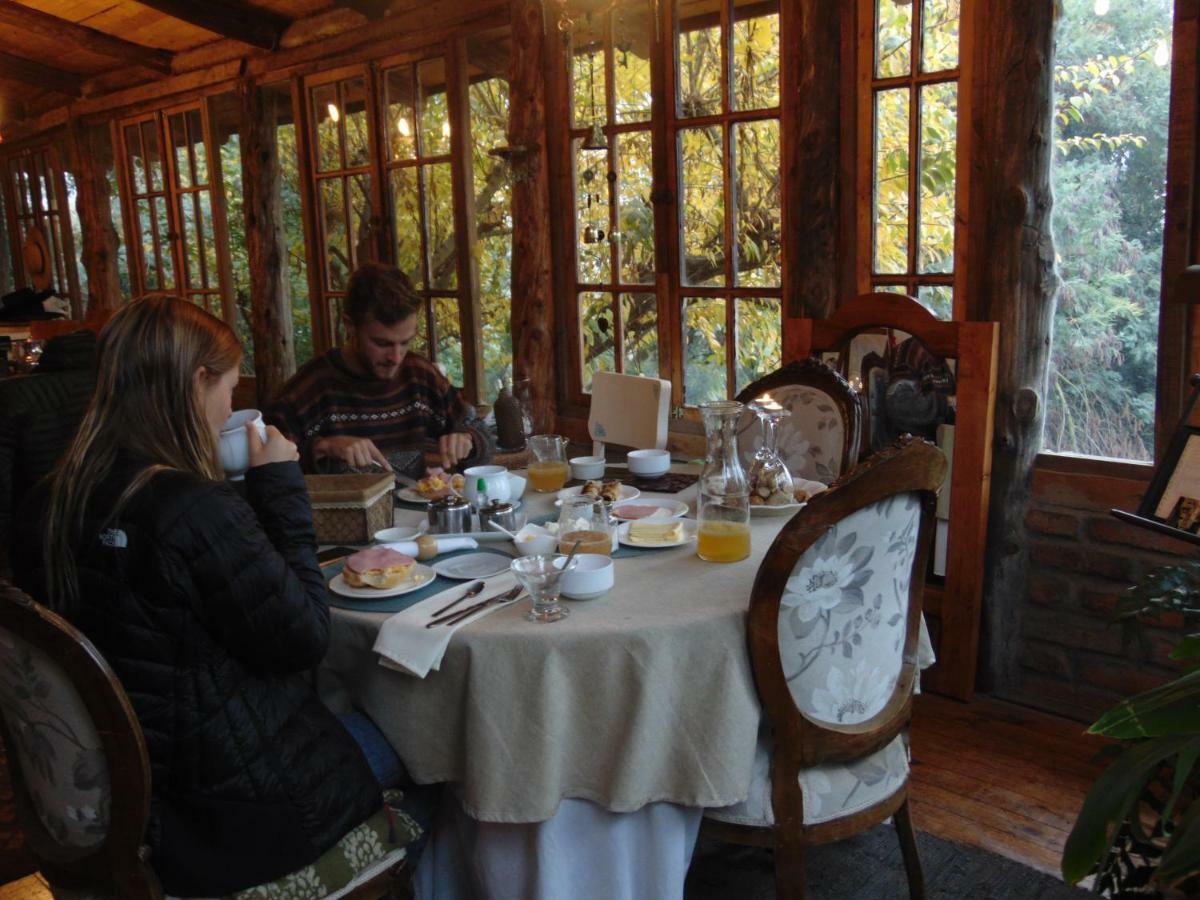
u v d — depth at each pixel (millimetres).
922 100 2652
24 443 2574
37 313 5836
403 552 1771
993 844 2070
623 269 3502
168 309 1369
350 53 4309
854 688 1570
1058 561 2594
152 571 1247
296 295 5008
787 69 2902
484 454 2504
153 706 1278
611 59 3373
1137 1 2850
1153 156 2889
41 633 1184
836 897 1908
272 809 1343
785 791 1529
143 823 1270
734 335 3201
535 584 1450
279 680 1410
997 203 2500
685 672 1457
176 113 5410
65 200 6551
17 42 5520
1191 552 2346
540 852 1512
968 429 2555
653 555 1776
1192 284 1610
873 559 1514
